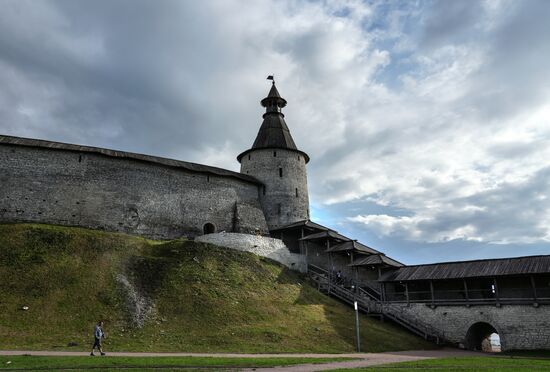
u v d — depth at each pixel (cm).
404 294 3431
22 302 2227
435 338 2866
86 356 1593
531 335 2627
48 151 3416
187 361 1501
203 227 3972
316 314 2772
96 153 3566
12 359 1425
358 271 3769
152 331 2203
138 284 2597
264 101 5141
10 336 1953
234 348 2047
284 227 4212
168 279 2673
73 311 2250
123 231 3488
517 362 1761
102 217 3441
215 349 2019
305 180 4856
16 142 3300
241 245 3425
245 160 4828
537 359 2022
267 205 4528
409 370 1410
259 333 2270
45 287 2370
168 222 3762
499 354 2450
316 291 3288
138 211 3622
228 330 2275
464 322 2877
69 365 1331
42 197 3275
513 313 2720
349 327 2656
